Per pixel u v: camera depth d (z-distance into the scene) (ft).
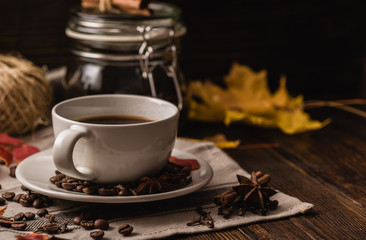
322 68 3.06
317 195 1.87
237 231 1.64
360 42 3.08
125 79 2.22
